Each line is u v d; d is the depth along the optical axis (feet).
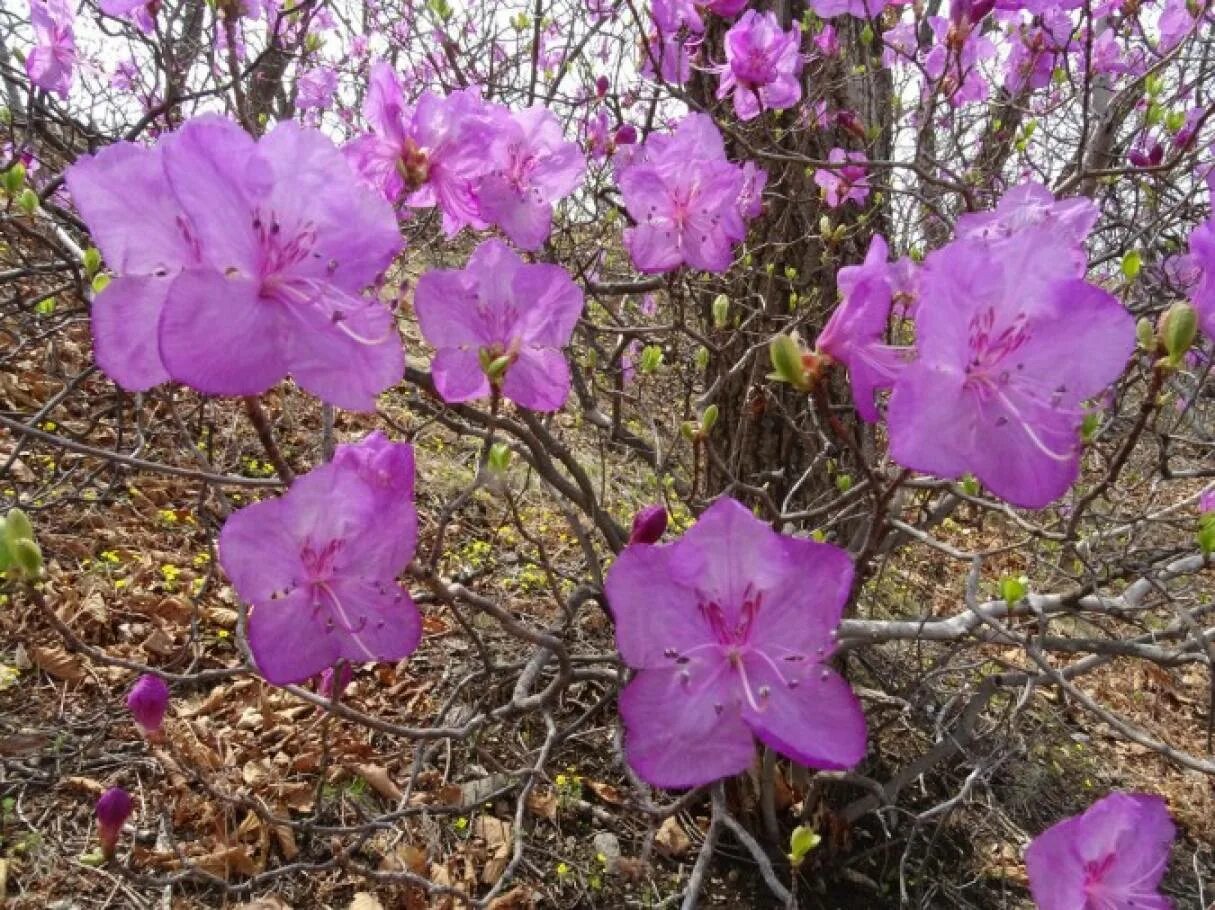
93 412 13.01
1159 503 11.33
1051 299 3.53
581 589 7.92
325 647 4.18
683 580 3.73
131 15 7.94
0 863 7.30
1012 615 7.11
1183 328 4.04
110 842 5.40
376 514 4.12
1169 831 4.24
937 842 10.52
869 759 10.50
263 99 12.42
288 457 13.04
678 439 8.43
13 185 7.49
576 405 15.34
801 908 9.29
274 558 4.02
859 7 9.21
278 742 9.20
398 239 3.63
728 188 7.06
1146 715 13.78
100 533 11.07
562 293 5.14
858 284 3.74
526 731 10.12
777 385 9.82
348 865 6.02
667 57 10.02
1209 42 10.54
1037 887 4.19
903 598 13.69
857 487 6.45
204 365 3.32
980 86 10.88
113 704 9.17
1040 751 12.03
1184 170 9.71
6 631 9.52
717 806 6.90
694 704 3.71
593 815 9.52
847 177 9.50
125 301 3.43
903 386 3.45
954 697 9.92
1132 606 6.41
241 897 7.80
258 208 3.44
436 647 10.89
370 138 5.74
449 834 8.90
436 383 5.15
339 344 3.54
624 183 7.07
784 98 8.91
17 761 8.35
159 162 3.38
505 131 5.90
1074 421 3.61
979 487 6.55
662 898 8.91
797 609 3.74
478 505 13.20
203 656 10.00
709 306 11.12
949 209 12.01
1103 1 9.70
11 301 9.58
